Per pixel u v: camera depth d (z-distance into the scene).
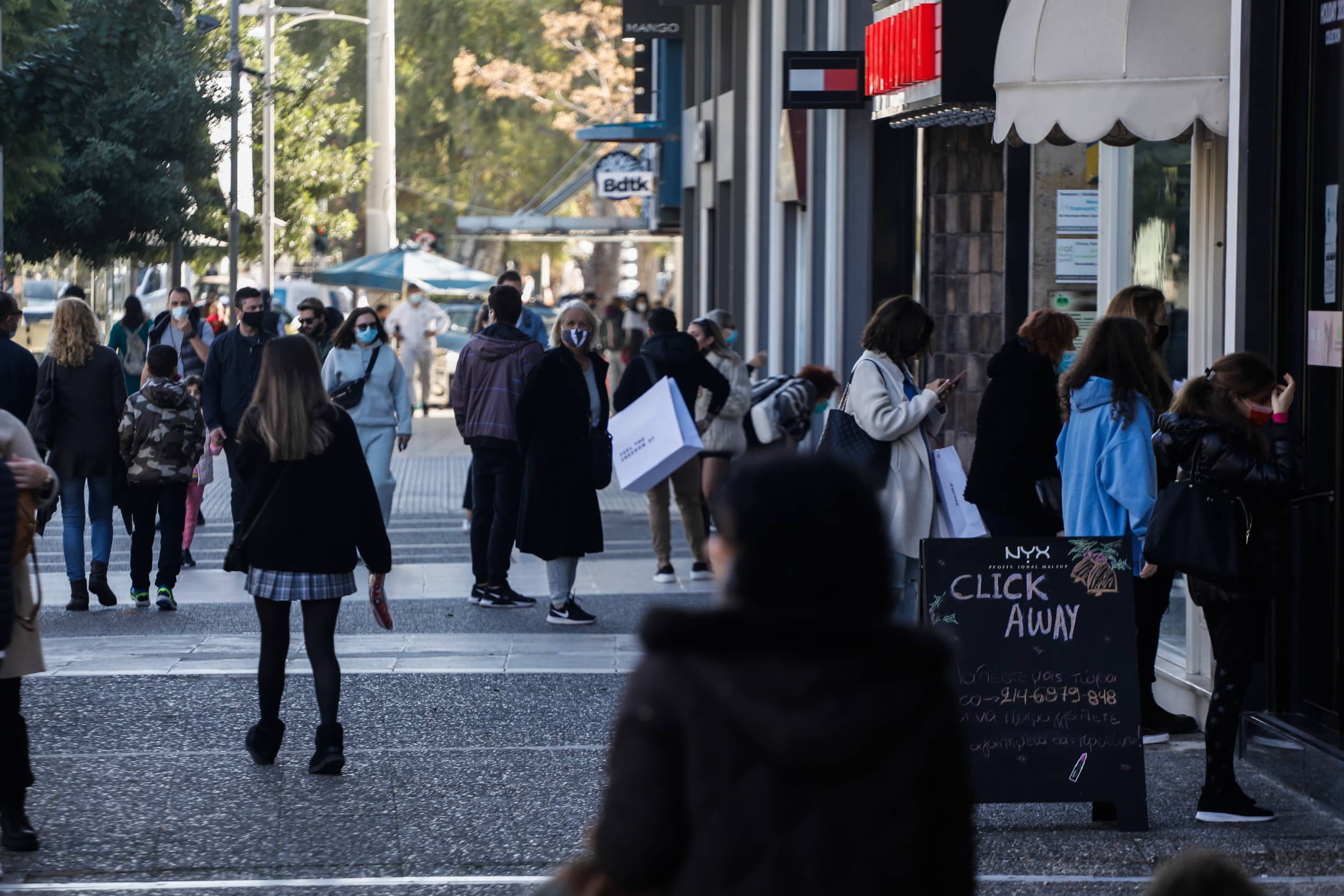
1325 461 20.33
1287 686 21.05
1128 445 21.02
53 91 46.16
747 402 36.22
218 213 84.69
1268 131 21.11
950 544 18.31
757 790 7.07
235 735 22.30
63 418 32.53
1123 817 18.09
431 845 17.73
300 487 20.02
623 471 31.20
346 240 152.25
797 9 56.62
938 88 34.81
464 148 190.50
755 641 7.25
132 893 15.98
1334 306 20.16
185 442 32.62
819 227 51.00
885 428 22.80
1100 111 24.94
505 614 32.41
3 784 17.23
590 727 22.92
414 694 24.89
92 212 72.75
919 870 7.13
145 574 33.09
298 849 17.55
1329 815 18.75
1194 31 24.55
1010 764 18.11
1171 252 29.39
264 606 20.34
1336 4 20.08
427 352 89.56
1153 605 22.00
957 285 42.59
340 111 125.44
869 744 7.09
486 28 182.00
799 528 7.38
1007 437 22.47
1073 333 22.67
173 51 79.50
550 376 30.64
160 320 49.69
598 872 7.36
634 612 32.66
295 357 19.86
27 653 17.00
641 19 81.69
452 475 60.78
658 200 90.38
